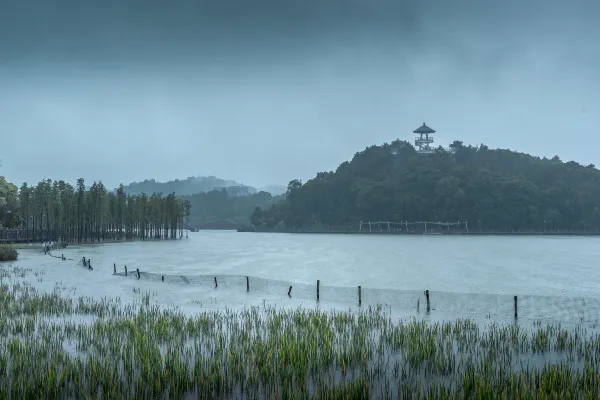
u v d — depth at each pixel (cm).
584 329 2581
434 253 10731
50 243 10762
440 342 2019
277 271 6288
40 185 12762
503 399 1297
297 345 1808
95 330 2103
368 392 1347
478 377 1466
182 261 7706
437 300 3703
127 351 1716
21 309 2686
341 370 1630
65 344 1892
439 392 1416
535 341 2100
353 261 8188
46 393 1322
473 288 4669
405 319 2814
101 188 15350
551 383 1416
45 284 4169
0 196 12281
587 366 1641
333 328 2314
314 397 1308
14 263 6297
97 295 3572
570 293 4316
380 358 1791
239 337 2014
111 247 11838
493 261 8306
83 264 6131
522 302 3641
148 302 3139
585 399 1302
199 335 2102
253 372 1489
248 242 17925
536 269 6731
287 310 3059
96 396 1306
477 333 2286
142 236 17288
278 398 1323
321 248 13200
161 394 1338
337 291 4144
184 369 1492
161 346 1903
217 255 9544
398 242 17950
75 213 13188
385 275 5878
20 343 1803
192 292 3953
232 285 4453
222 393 1369
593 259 8831
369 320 2583
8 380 1423
